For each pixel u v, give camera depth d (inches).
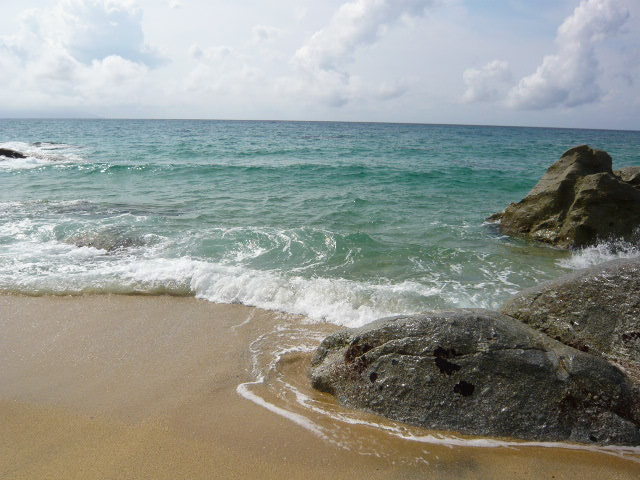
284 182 751.1
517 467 139.5
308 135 2696.9
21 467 135.6
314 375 184.4
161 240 394.0
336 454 144.2
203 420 160.1
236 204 564.4
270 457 142.1
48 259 341.1
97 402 170.1
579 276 206.7
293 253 370.0
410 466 139.7
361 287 297.3
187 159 1107.9
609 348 185.2
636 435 149.3
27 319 244.5
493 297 290.8
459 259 368.8
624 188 418.0
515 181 789.2
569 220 425.7
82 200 573.0
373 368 171.8
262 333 234.1
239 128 4035.4
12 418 159.6
